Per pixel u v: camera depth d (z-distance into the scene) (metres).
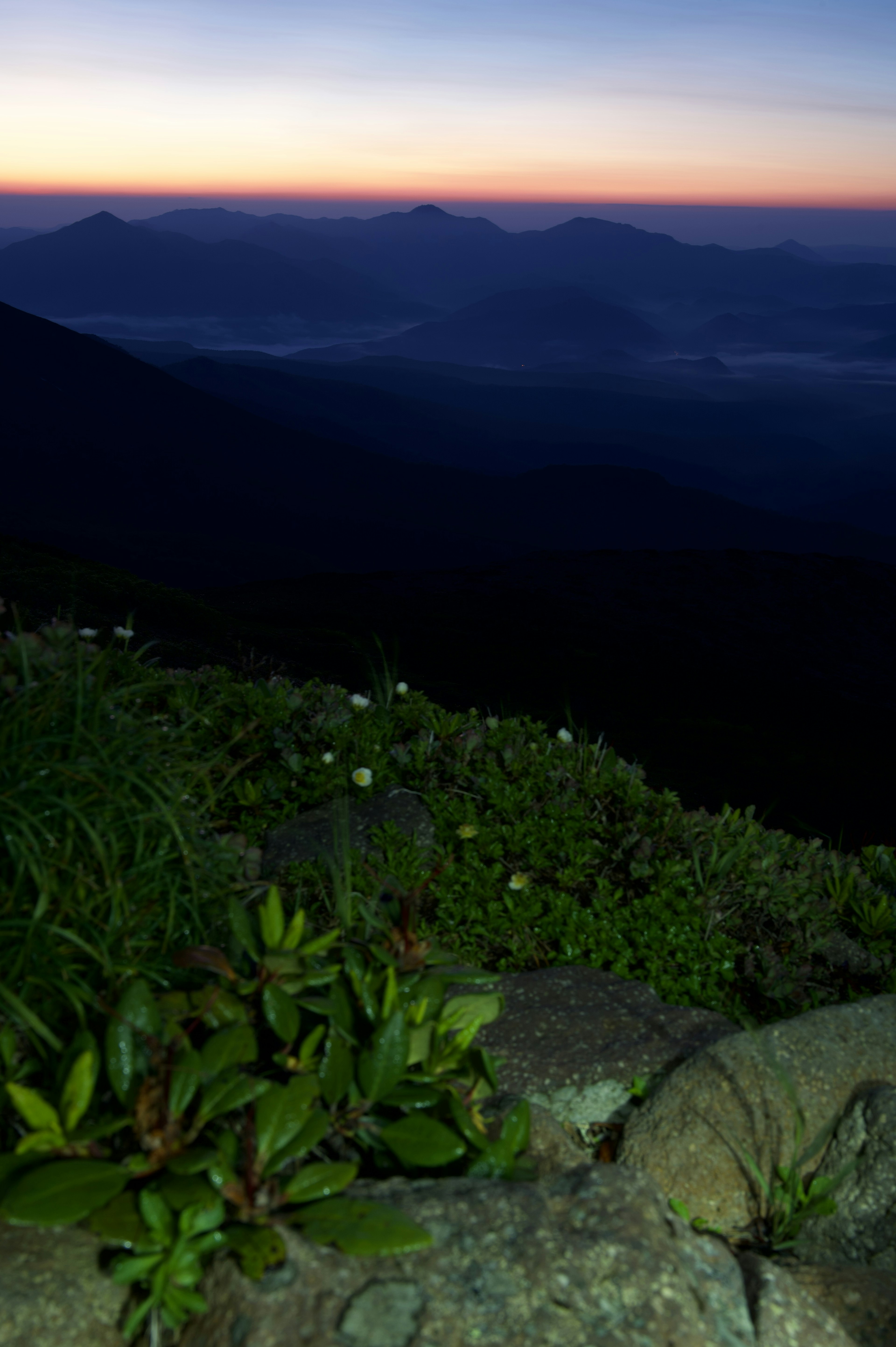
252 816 5.87
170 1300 2.09
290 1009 2.83
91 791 3.52
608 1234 2.38
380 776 6.30
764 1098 3.47
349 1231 2.23
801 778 57.81
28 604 56.09
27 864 3.10
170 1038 2.70
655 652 126.19
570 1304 2.19
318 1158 2.79
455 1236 2.34
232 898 3.36
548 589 154.25
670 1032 4.11
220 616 71.88
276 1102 2.51
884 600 167.38
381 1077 2.72
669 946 4.89
